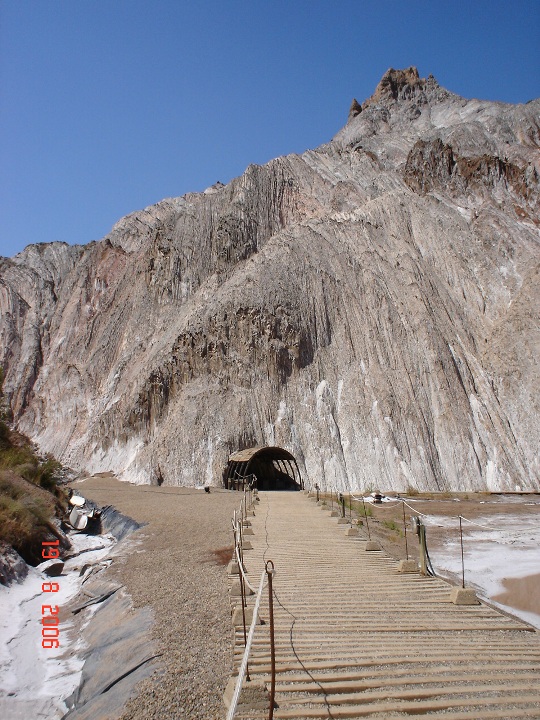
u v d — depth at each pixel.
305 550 14.18
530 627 8.54
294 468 45.16
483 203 65.75
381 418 47.28
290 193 73.75
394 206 65.62
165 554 15.83
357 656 7.07
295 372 50.94
